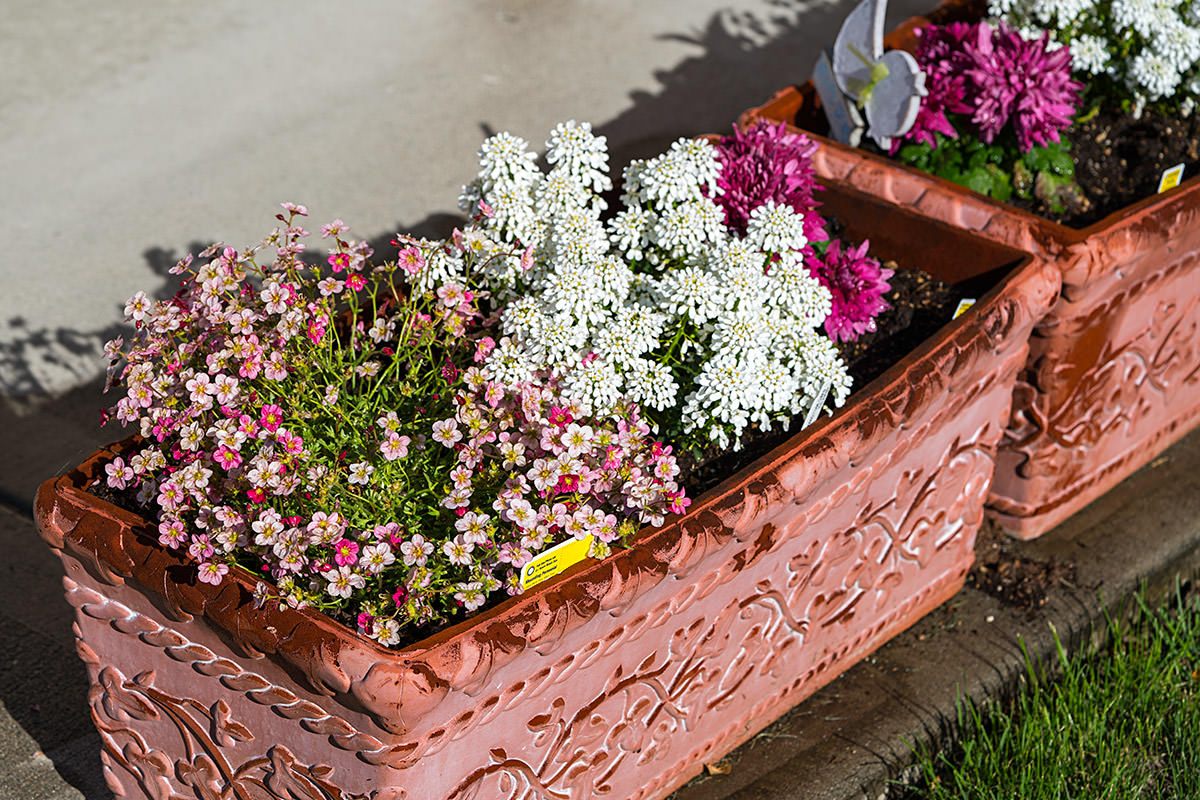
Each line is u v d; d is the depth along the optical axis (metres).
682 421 2.25
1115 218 2.74
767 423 2.21
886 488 2.47
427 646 1.75
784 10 6.11
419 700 1.72
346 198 4.55
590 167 2.58
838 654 2.65
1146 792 2.60
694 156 2.43
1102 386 2.95
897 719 2.66
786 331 2.31
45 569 3.05
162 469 2.04
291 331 2.02
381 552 1.83
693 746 2.41
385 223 4.41
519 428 2.05
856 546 2.49
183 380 2.02
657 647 2.16
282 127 5.07
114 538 1.92
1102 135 3.47
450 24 5.94
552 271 2.37
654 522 1.99
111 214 4.53
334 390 2.02
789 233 2.36
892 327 2.72
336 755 1.86
